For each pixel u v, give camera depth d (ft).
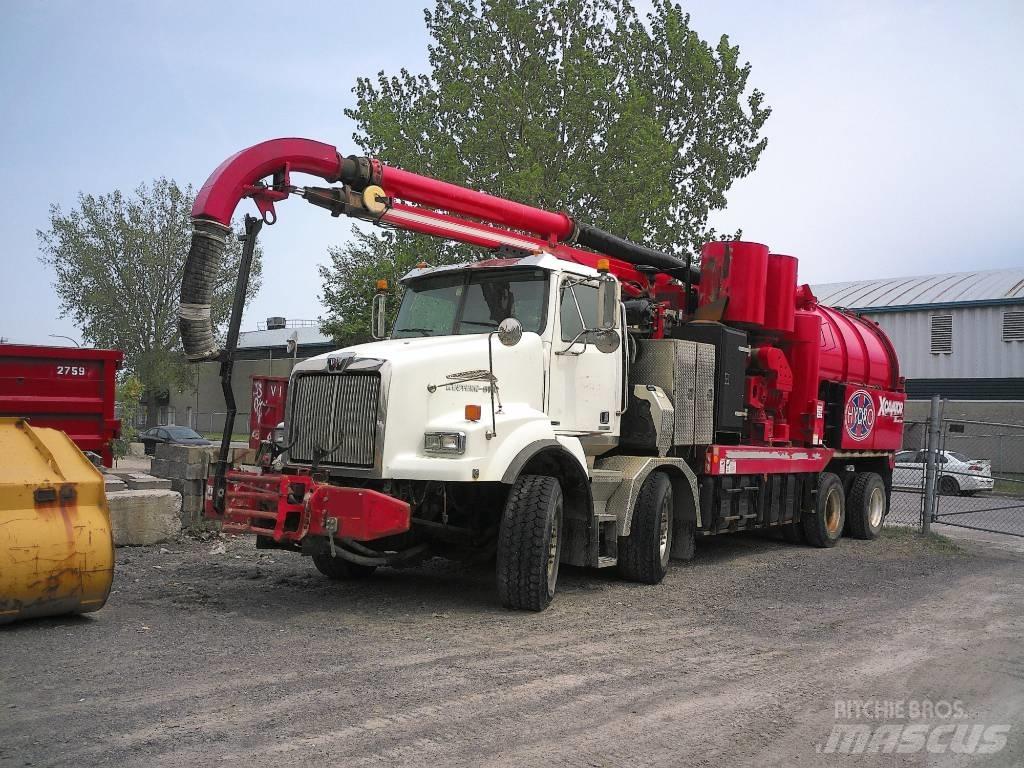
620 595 28.17
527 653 19.92
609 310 26.89
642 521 30.22
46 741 13.39
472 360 25.14
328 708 15.39
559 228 34.91
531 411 25.86
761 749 14.34
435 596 26.96
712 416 34.45
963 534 52.31
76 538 20.99
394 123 67.05
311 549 23.71
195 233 26.05
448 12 73.26
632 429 31.19
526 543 24.49
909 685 18.40
